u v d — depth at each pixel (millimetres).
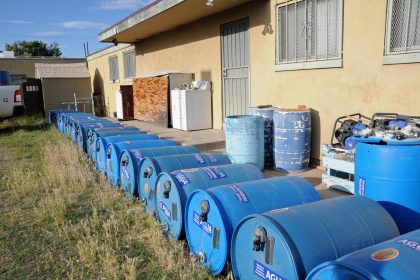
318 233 2346
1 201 5414
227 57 9047
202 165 4465
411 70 4922
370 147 3416
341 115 5996
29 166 7586
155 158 4473
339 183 4969
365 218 2545
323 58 6238
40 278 3295
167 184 3742
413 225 3301
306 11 6445
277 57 7254
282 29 7098
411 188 3256
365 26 5465
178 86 10891
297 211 2518
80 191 5590
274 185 3256
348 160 4879
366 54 5496
